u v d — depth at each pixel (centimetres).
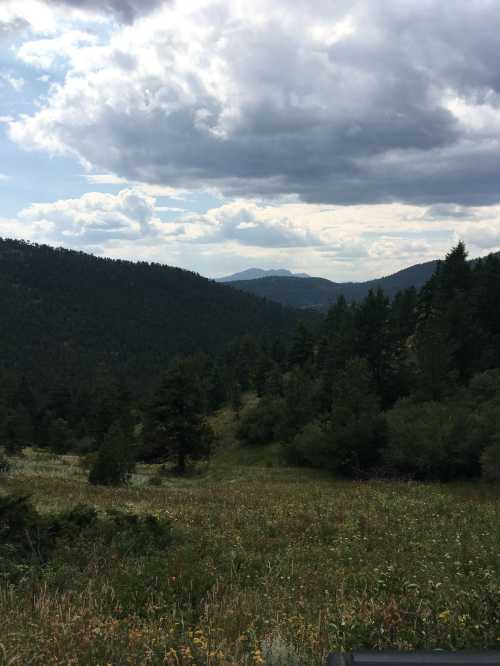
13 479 2544
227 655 475
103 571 824
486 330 6581
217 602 668
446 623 557
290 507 1867
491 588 671
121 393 8844
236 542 1116
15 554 898
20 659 455
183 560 866
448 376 5562
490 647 515
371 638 522
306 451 5084
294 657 468
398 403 5703
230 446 8131
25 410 9781
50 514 1120
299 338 10400
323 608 656
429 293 7631
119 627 556
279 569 880
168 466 5966
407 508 1884
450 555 988
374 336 6962
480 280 7056
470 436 3925
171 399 5384
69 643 494
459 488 3478
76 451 8644
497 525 1450
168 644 505
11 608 639
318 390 6994
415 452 4128
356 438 4459
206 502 2053
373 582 776
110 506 1642
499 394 4738
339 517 1623
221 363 14512
